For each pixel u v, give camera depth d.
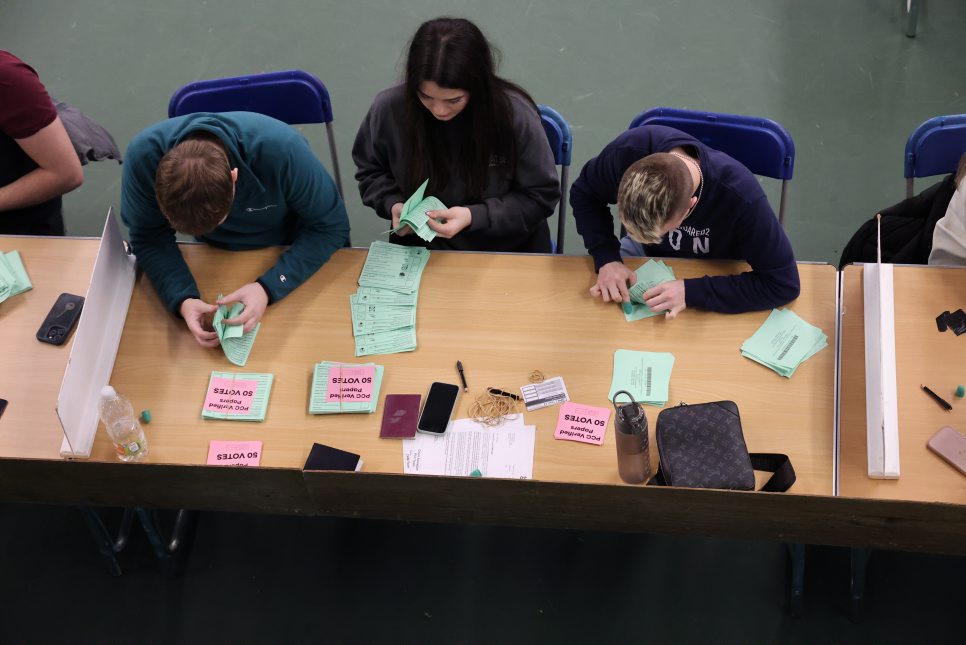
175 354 2.36
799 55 3.93
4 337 2.40
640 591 2.69
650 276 2.42
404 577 2.75
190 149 1.97
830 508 1.82
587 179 2.45
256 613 2.71
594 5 4.17
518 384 2.26
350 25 4.18
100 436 2.21
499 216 2.52
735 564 2.71
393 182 2.65
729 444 2.05
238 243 2.51
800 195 3.54
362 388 2.26
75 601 2.74
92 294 2.27
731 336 2.31
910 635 2.56
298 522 2.86
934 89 3.77
